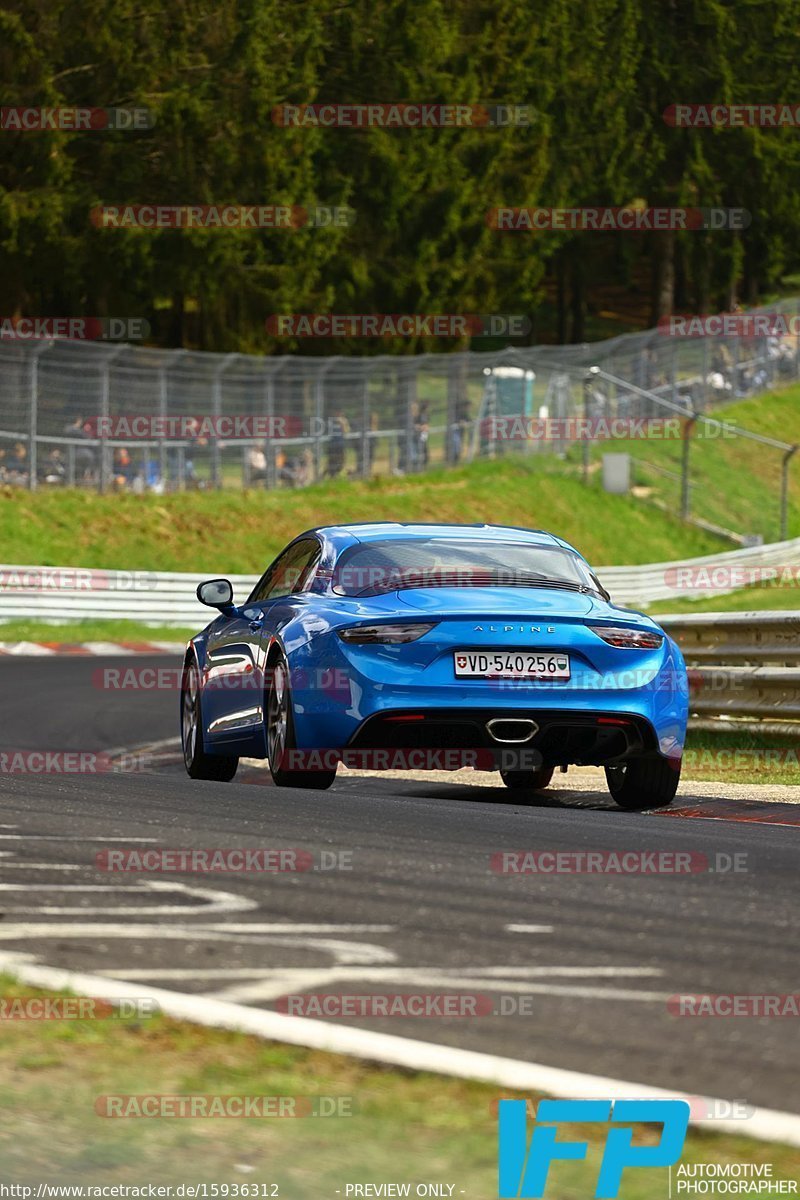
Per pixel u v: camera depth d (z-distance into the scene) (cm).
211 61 14675
